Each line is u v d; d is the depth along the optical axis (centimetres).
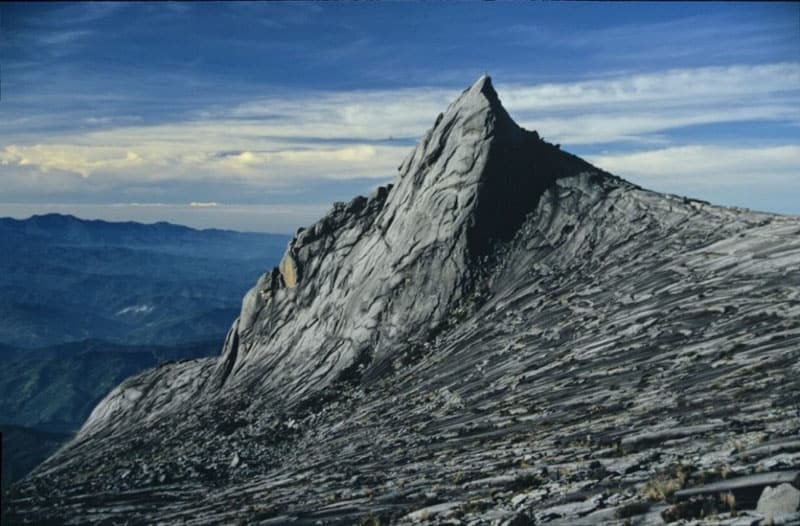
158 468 6512
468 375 6681
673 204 8881
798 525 1456
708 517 1655
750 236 7069
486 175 10056
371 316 9750
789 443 2198
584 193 9906
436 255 9706
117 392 14538
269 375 10875
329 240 12456
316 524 2908
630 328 5756
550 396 4825
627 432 3188
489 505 2453
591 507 2053
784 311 4669
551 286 8250
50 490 5762
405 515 2650
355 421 6731
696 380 3919
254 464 6078
